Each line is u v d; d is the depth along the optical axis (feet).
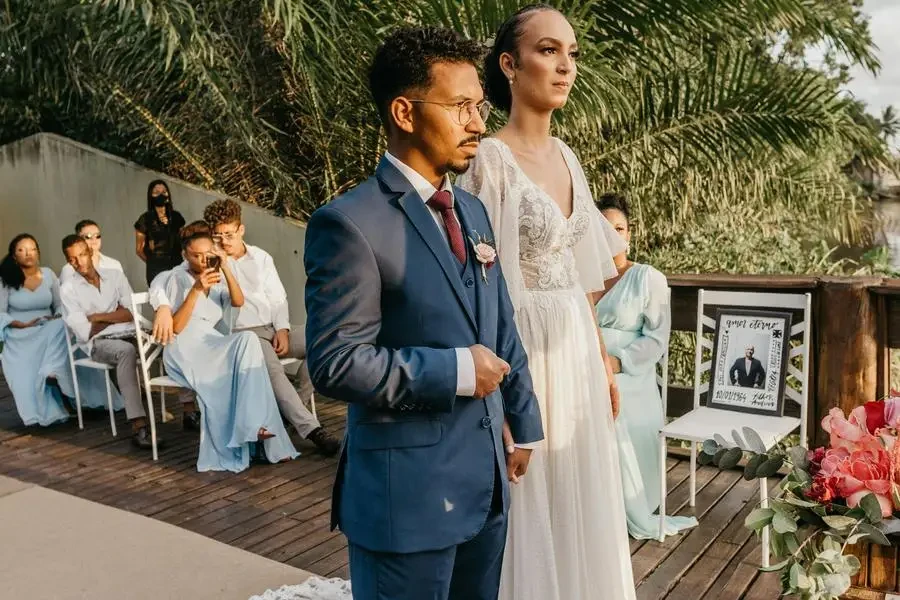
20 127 29.84
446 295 5.48
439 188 5.82
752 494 13.35
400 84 5.43
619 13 19.58
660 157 21.61
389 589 5.50
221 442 15.67
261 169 23.27
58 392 19.10
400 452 5.43
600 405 7.78
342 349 5.15
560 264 7.62
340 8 18.90
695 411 12.31
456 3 17.33
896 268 23.41
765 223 24.64
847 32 23.57
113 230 25.36
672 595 10.06
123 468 15.88
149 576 9.84
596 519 7.61
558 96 7.49
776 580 10.36
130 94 23.31
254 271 17.40
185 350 16.08
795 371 11.96
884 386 12.75
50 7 21.50
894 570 6.16
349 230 5.24
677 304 14.47
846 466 5.79
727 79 22.63
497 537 5.85
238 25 21.08
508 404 6.21
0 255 28.35
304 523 12.79
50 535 11.04
